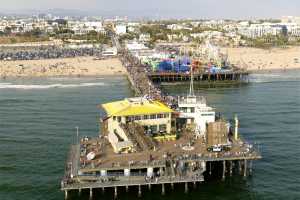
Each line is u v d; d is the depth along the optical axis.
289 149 112.62
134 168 84.12
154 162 85.69
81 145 98.62
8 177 94.69
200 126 108.06
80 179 82.19
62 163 102.50
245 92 196.50
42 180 92.88
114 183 82.06
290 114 151.25
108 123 107.50
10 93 191.00
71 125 136.00
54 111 155.75
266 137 123.25
